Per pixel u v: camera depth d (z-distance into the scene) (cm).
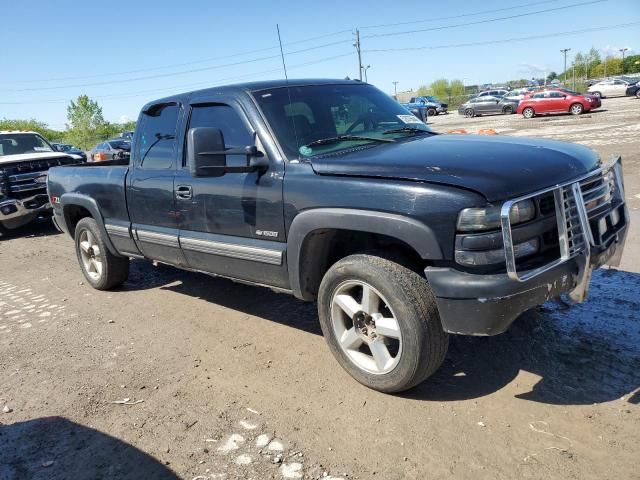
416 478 275
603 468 271
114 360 442
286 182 373
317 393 363
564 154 351
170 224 482
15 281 716
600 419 308
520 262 304
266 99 413
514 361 379
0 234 1091
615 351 380
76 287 660
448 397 344
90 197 579
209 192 430
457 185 300
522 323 433
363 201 329
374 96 479
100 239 588
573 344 394
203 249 449
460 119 3656
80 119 5672
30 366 444
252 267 415
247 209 402
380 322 341
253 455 304
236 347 445
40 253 885
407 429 315
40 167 1039
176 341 468
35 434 344
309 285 390
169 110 483
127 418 353
